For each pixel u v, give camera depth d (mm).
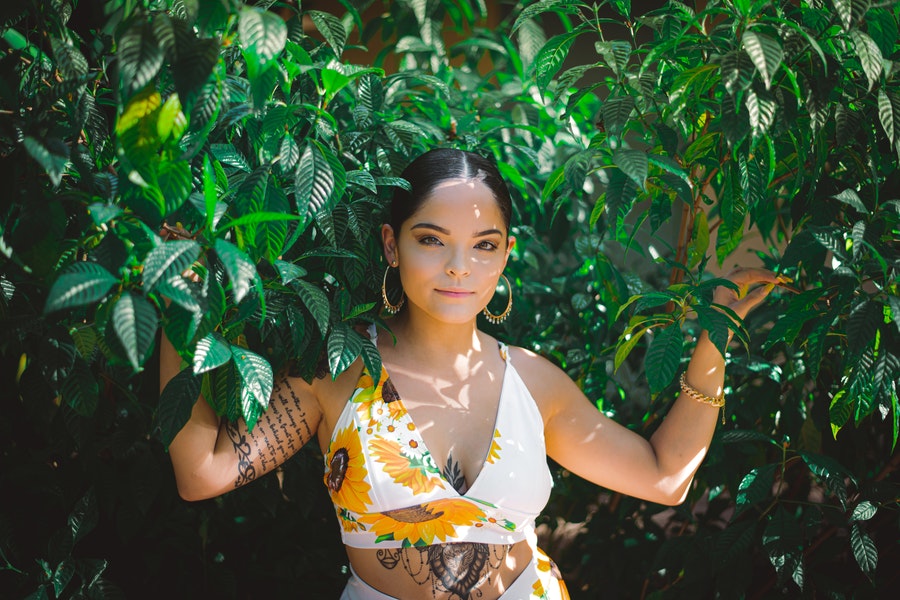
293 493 1652
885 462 1864
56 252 1050
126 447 1518
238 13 918
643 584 1996
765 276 1399
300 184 1081
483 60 2939
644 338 2016
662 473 1406
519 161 1952
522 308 1921
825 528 1979
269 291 1229
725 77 1074
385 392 1312
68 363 1126
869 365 1247
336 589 1847
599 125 1417
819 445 1686
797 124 1317
